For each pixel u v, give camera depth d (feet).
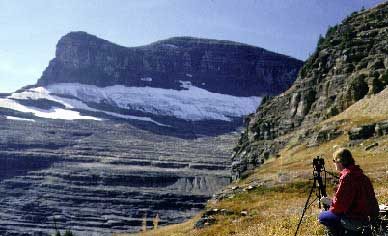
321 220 30.78
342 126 332.60
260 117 586.04
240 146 608.19
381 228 30.04
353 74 459.73
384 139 253.65
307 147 353.10
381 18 522.47
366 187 29.30
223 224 107.96
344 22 561.84
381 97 354.33
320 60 531.91
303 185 172.04
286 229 59.21
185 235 111.34
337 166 30.63
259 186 194.59
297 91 538.88
